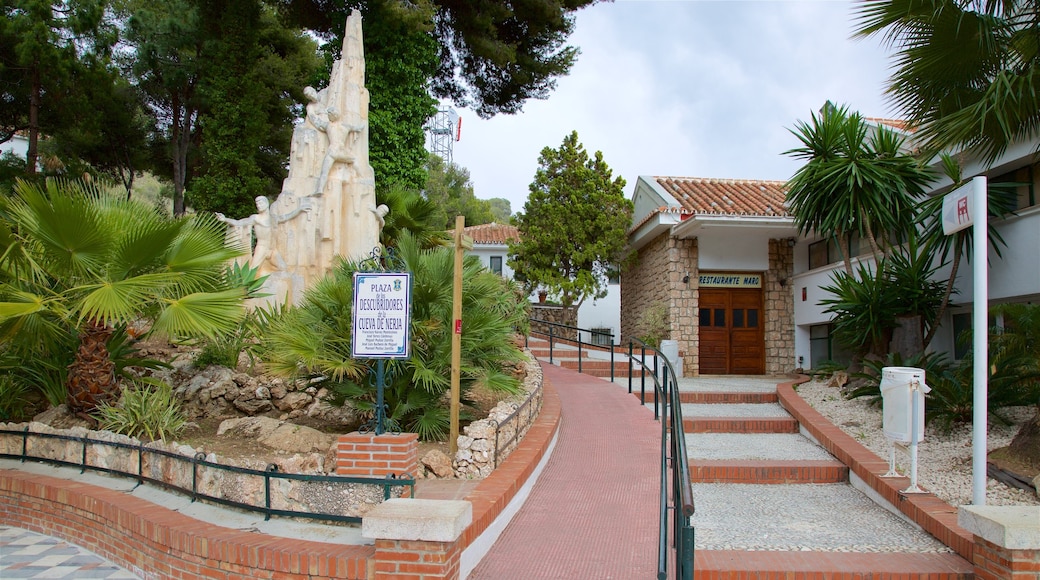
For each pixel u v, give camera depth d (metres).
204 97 21.73
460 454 6.50
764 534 6.33
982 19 7.75
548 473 7.54
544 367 14.73
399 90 16.48
